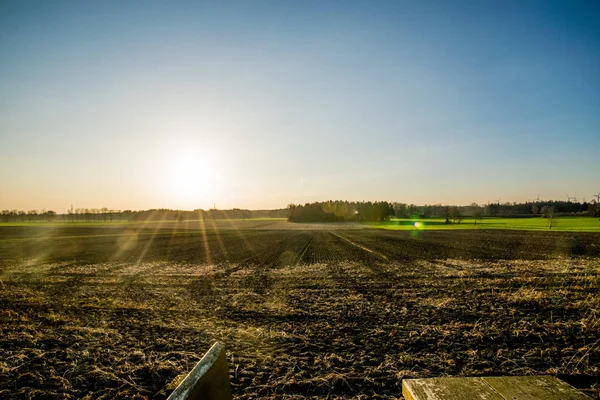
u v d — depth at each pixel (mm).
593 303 8602
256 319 7902
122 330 7145
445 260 18594
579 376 4688
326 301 9688
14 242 37438
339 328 7109
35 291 11703
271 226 92812
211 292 11352
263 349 5977
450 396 2014
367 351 5828
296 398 4344
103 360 5594
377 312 8320
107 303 9758
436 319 7602
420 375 4816
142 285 12789
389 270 15445
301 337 6496
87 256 23469
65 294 11172
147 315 8383
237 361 5453
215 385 1719
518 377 2232
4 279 14430
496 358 5363
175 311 8750
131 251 27062
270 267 17562
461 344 6027
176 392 1332
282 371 5109
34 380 4941
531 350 5609
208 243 35500
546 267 15312
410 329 6945
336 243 33219
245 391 4539
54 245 33281
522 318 7457
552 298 9289
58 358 5711
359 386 4613
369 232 54406
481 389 2084
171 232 60750
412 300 9523
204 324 7527
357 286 11883
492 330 6645
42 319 8062
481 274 13812
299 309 8789
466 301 9258
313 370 5109
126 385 4777
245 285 12594
